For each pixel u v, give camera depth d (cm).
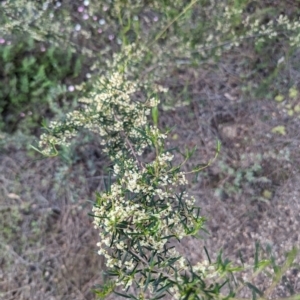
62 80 297
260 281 289
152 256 164
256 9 288
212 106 309
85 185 294
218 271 151
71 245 290
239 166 303
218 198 301
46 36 282
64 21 281
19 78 284
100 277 288
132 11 285
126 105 226
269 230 299
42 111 293
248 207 301
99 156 298
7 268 281
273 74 298
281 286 288
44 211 289
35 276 284
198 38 286
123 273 170
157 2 281
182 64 297
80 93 295
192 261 293
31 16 272
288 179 301
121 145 231
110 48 294
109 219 168
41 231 288
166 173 184
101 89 241
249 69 305
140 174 185
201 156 304
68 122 238
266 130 305
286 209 300
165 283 168
